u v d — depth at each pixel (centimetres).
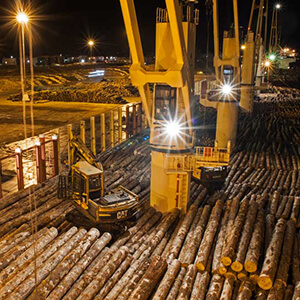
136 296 907
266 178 1938
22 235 1183
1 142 2658
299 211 1404
